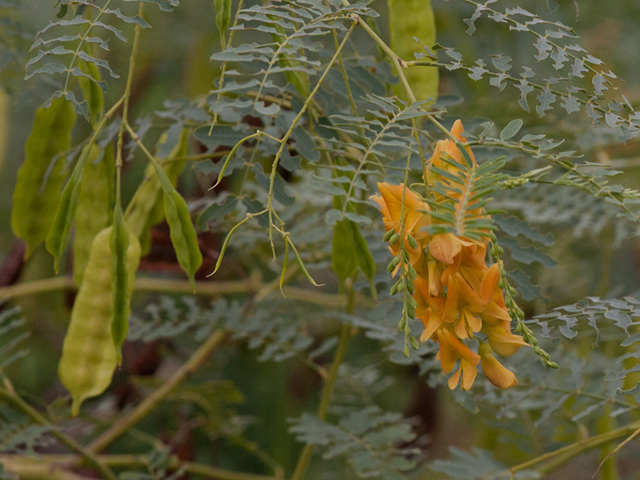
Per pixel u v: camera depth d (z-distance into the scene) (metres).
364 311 0.83
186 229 0.67
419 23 0.70
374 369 0.96
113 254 0.66
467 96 1.01
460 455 0.79
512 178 0.60
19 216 0.72
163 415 1.01
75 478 0.85
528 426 0.81
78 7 0.66
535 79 0.98
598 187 0.62
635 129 0.63
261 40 0.99
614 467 0.82
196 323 0.82
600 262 1.03
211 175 0.87
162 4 0.65
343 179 0.62
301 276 0.87
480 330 0.61
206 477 0.94
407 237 0.60
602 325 0.86
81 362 0.68
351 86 0.69
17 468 0.84
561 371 0.79
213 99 0.71
